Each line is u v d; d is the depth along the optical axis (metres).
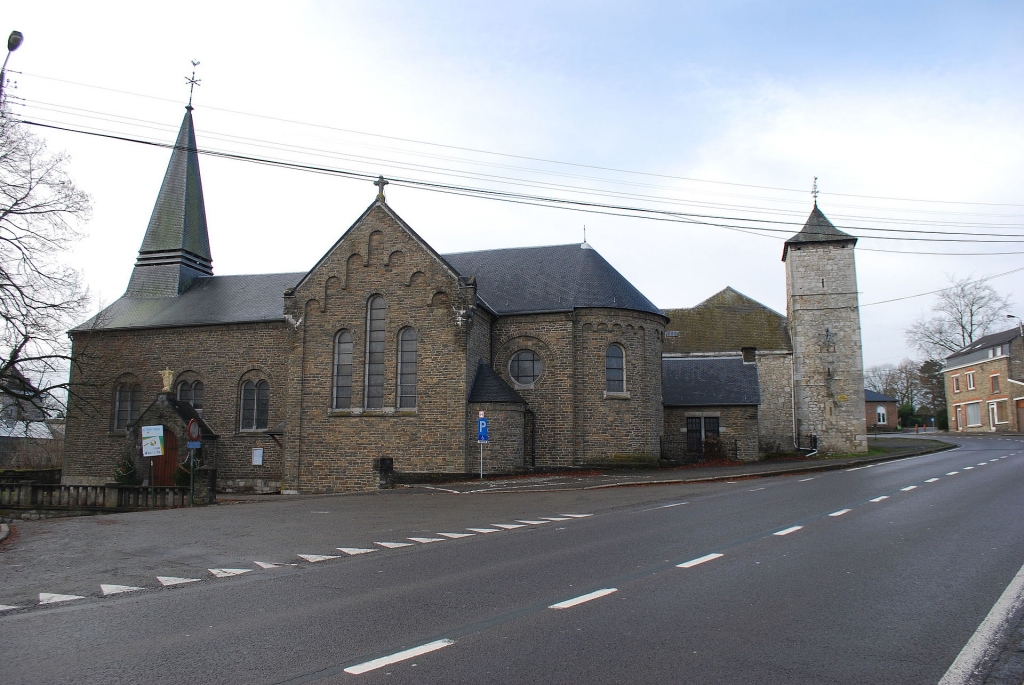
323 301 34.19
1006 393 68.94
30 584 10.95
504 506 20.55
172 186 43.34
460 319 32.31
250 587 10.19
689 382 41.66
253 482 36.41
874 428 94.06
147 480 35.91
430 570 10.96
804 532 13.42
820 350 46.84
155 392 38.72
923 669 6.12
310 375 33.91
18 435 53.72
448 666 6.35
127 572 11.77
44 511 28.05
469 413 32.03
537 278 37.84
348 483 32.75
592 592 9.02
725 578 9.64
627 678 5.98
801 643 6.84
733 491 22.84
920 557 10.75
